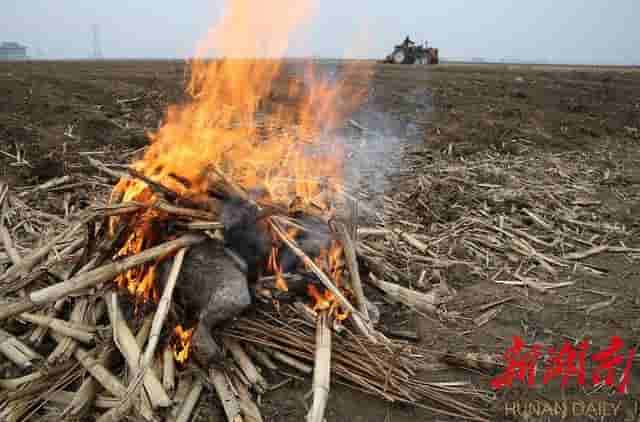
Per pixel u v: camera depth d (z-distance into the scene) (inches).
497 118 687.1
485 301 212.1
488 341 182.1
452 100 830.5
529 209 328.2
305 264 171.5
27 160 366.6
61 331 150.6
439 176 402.6
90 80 867.4
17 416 127.5
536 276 238.5
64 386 139.2
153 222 171.0
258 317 171.5
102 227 180.1
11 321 163.0
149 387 132.3
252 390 147.3
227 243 172.4
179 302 164.7
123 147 444.8
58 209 274.1
